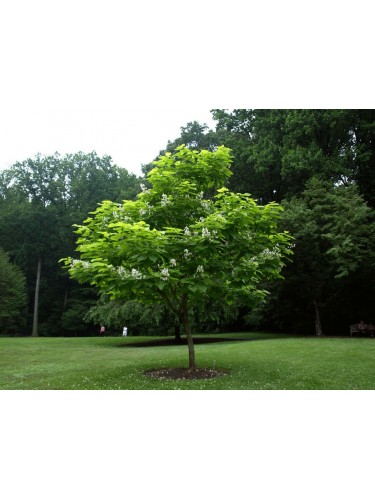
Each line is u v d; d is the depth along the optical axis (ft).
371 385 31.14
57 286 165.68
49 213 162.81
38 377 36.11
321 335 83.82
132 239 28.30
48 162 174.09
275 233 36.45
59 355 53.62
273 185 107.65
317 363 40.01
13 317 141.28
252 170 105.09
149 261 28.99
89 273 32.65
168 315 77.71
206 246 30.27
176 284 32.48
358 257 68.08
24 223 158.61
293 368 37.68
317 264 78.84
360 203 76.64
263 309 92.89
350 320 99.09
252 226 34.47
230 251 33.60
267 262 34.42
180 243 30.76
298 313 96.84
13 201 165.48
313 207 79.61
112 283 30.50
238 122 116.26
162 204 33.01
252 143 107.76
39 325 158.20
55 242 159.02
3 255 137.90
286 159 88.22
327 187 81.92
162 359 45.73
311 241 74.33
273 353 47.67
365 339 67.97
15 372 39.14
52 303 164.14
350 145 96.84
